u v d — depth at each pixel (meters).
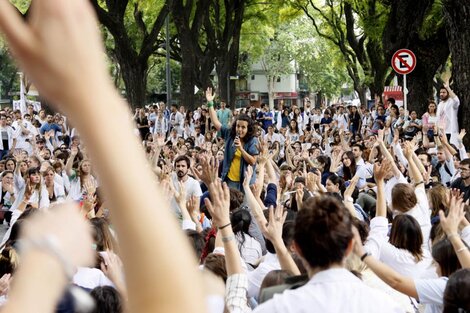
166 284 0.69
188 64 37.19
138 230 0.69
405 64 19.02
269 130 26.12
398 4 25.02
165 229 0.70
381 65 41.94
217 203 3.99
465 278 4.05
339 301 2.87
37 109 35.62
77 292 0.78
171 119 30.58
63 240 0.71
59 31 0.66
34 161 14.12
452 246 4.86
